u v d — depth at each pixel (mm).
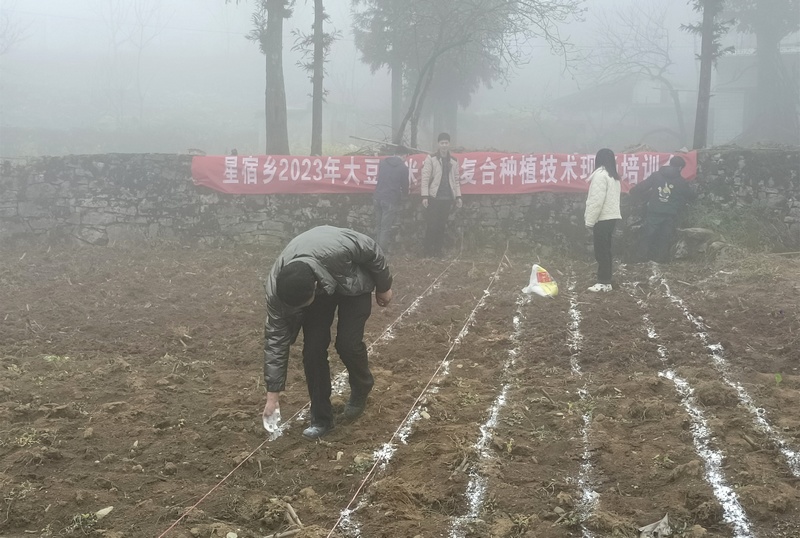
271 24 14383
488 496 3615
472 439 4305
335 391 5262
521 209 11859
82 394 5109
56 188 12156
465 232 11992
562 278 9859
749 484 3650
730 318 7090
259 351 6266
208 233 12203
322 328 4320
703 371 5461
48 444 4230
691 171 11297
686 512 3404
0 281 9141
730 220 10898
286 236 12203
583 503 3539
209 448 4281
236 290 8938
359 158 12086
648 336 6582
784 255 10406
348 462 4062
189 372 5734
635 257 11195
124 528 3326
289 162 12102
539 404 4910
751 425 4398
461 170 11875
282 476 3896
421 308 7902
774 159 11125
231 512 3508
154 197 12164
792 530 3240
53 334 6711
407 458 4102
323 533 3277
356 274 4246
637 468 3908
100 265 10438
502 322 7242
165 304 8109
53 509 3475
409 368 5809
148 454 4148
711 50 13672
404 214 12109
